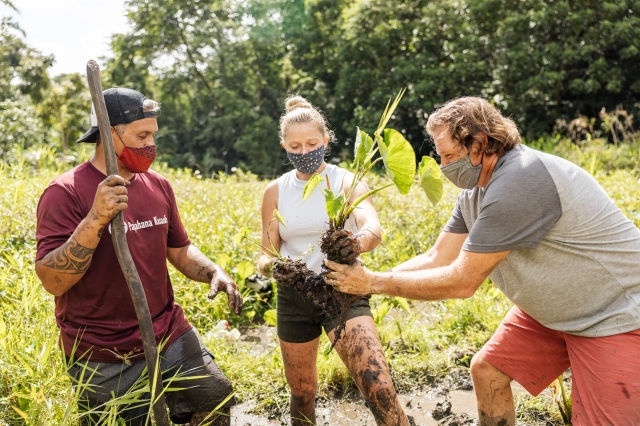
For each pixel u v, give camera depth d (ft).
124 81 104.88
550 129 67.00
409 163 7.64
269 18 103.24
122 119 8.02
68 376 8.25
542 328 8.95
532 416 11.44
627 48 61.52
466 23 71.87
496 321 14.87
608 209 7.72
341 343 8.80
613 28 61.41
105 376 8.36
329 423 11.58
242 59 104.17
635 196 23.94
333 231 7.87
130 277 7.55
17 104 65.05
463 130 7.54
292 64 101.04
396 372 13.21
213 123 97.81
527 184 7.34
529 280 7.97
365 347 8.50
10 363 10.19
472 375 9.62
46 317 11.81
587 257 7.65
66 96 84.74
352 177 9.54
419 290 7.77
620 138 60.03
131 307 8.43
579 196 7.50
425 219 22.12
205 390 8.53
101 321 8.36
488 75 70.44
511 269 8.07
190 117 106.93
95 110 7.47
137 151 8.13
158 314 8.78
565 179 7.48
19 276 14.32
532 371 9.15
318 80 95.71
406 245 20.58
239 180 37.91
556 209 7.43
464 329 15.12
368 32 78.48
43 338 11.12
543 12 62.28
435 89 69.82
